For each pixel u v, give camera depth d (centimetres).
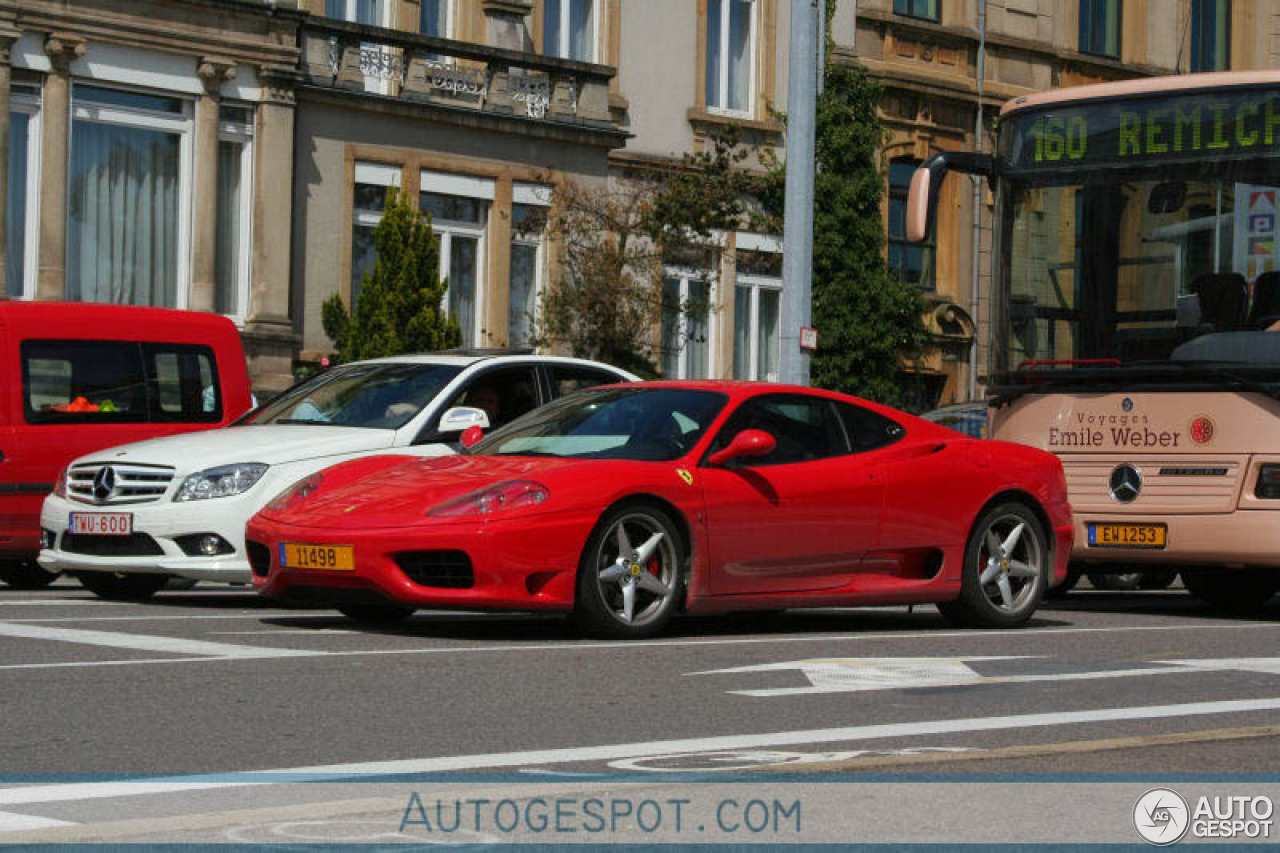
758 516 1594
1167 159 2050
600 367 2066
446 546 1470
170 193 3584
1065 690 1278
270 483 1831
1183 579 2300
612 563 1527
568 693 1212
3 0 3331
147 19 3503
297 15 3709
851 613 1919
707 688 1249
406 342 3619
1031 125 2133
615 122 4403
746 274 4750
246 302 3681
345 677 1259
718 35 4684
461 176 3981
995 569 1753
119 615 1683
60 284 3416
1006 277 2142
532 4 4203
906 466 1697
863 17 5019
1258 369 1970
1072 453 2077
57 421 2175
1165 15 5744
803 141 2867
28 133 3409
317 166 3769
